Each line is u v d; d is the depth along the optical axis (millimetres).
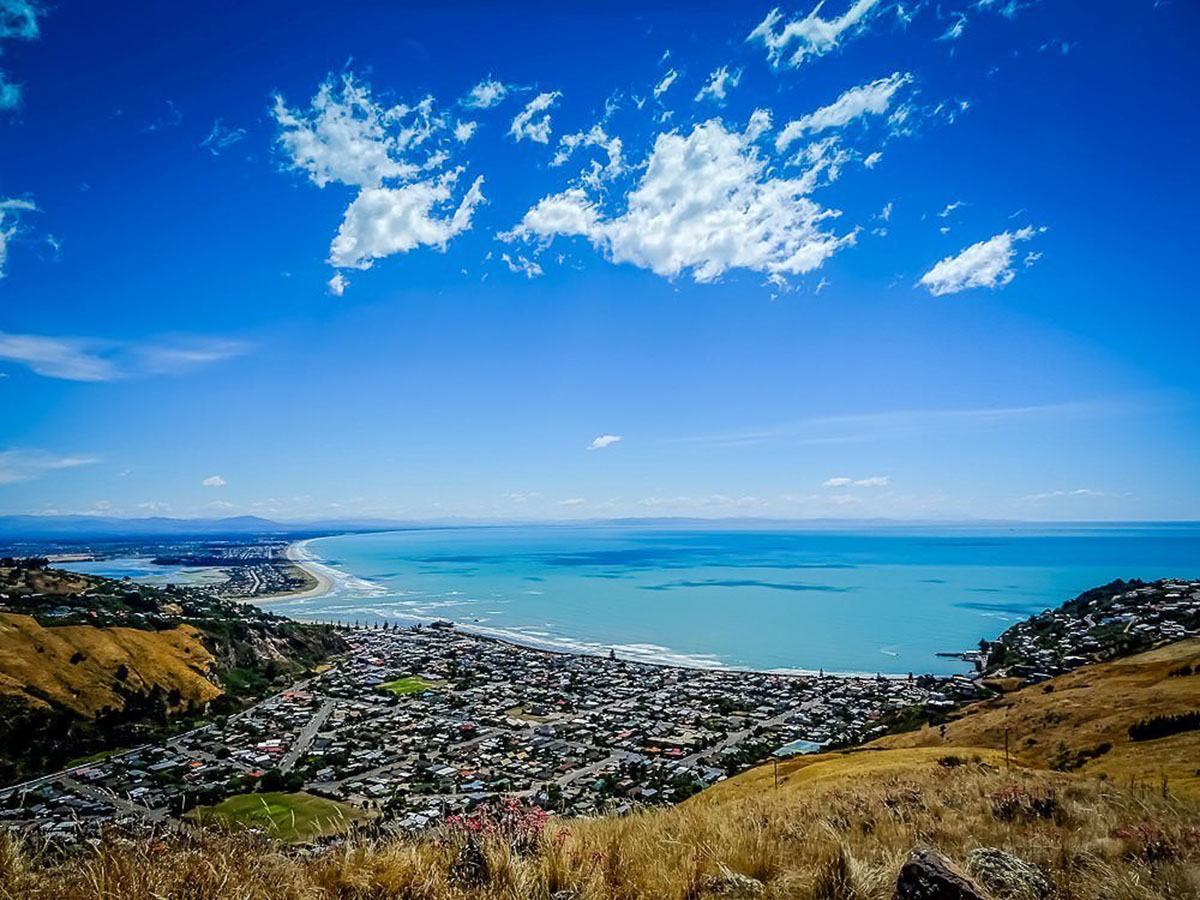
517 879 5652
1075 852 7086
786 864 6582
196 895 4961
